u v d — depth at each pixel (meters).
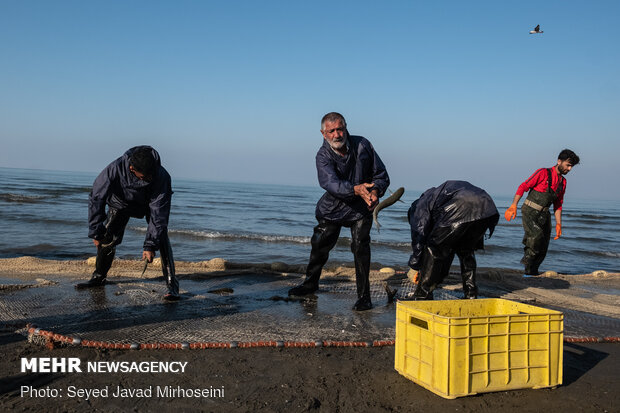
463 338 2.98
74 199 35.47
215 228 21.45
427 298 5.09
